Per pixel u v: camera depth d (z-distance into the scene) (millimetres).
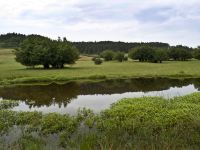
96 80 48031
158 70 63938
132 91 35750
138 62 110312
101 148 11492
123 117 18516
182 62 108625
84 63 102062
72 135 16266
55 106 25891
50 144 14859
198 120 14656
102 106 25484
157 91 35688
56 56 75062
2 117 20188
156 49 117625
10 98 30781
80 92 34781
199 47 122688
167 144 11469
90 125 17859
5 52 151750
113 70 64500
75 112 23109
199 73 56000
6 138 16094
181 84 42625
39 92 34781
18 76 49188
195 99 22922
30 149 13227
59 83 44062
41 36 84750
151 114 18562
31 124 18641
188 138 12805
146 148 11570
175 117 17531
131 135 14406
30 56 73812
